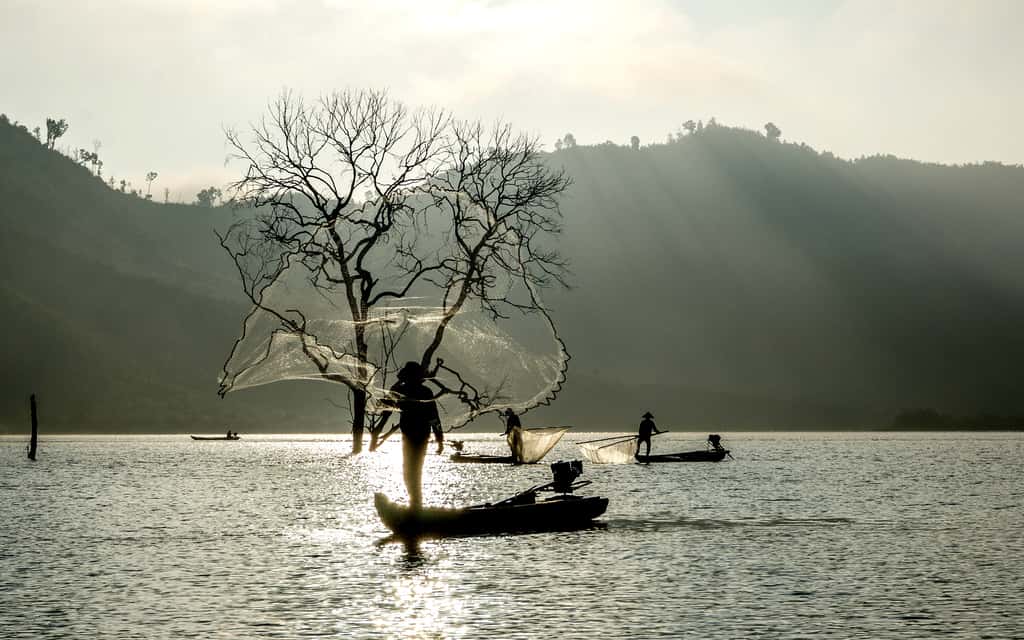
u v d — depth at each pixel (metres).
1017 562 18.55
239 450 80.44
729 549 20.36
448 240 42.34
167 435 150.25
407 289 39.59
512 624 13.50
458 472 47.72
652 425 55.53
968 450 80.56
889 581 16.58
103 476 46.41
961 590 15.76
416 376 22.62
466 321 24.64
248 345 19.70
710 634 12.91
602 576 17.16
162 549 20.91
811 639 12.63
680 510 28.50
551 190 51.66
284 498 33.75
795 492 35.19
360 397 40.28
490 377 20.89
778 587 16.06
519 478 43.19
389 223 44.66
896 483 40.03
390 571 17.84
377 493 22.84
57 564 18.89
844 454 71.62
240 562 19.00
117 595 15.70
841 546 20.78
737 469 50.00
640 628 13.24
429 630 13.20
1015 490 36.44
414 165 48.03
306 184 47.56
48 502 32.31
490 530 23.36
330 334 21.81
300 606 14.74
